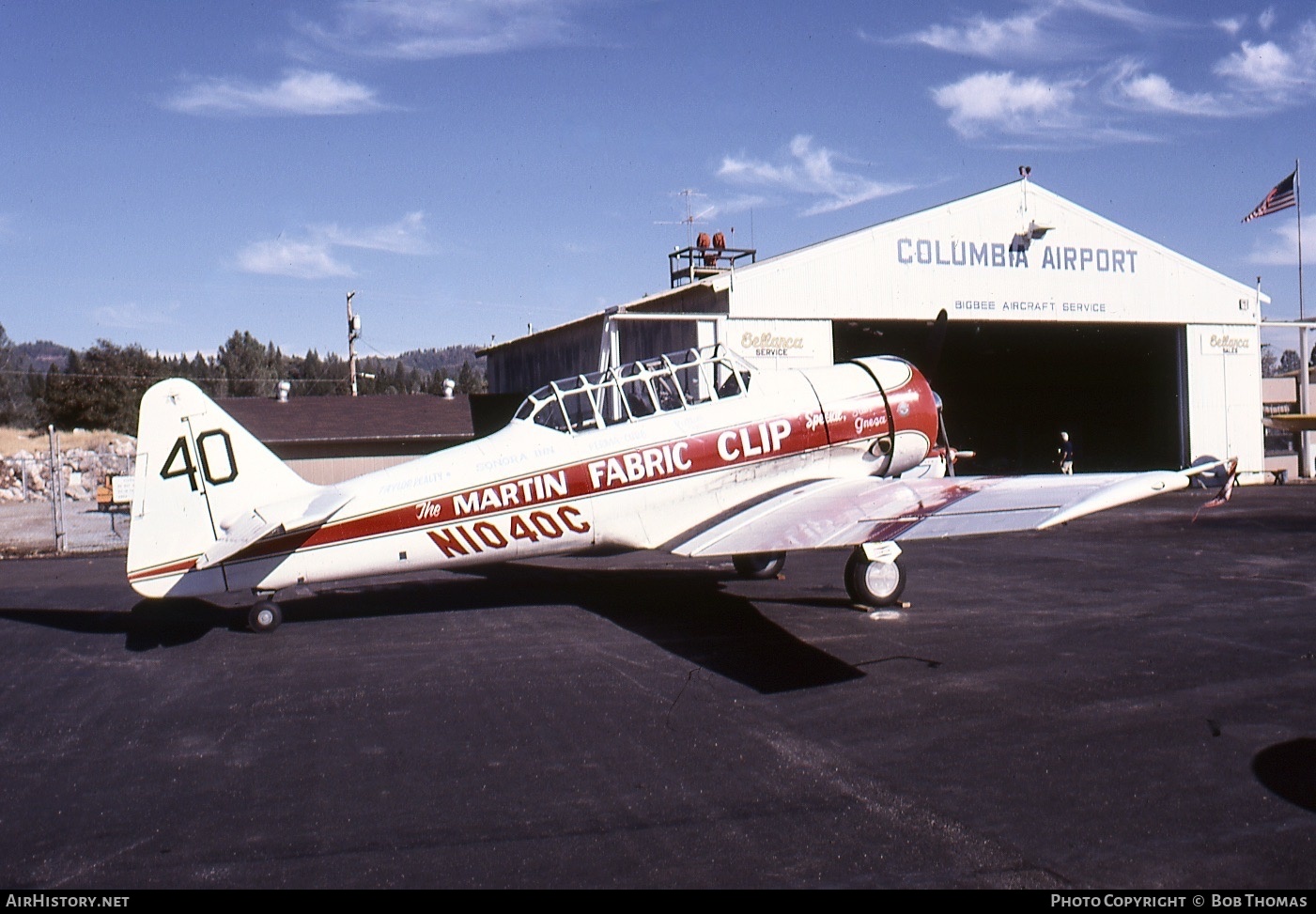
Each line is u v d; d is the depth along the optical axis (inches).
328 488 379.9
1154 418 1112.8
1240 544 550.0
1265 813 178.7
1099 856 163.5
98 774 220.1
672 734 235.5
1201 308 1004.6
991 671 283.9
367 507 369.7
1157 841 168.6
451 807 193.8
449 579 505.0
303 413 981.2
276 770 219.1
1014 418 1477.6
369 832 182.4
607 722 246.1
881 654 309.6
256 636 370.0
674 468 405.4
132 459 1716.3
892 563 389.4
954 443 1494.8
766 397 430.3
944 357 1300.4
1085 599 391.2
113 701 283.1
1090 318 948.0
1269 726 226.8
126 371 2343.8
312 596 460.8
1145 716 236.8
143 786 211.5
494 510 381.7
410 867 167.0
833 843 171.3
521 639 350.6
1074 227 937.5
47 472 1520.7
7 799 205.3
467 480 378.3
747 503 408.5
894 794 192.9
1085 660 292.0
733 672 293.4
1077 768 203.5
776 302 822.5
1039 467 1414.9
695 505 412.5
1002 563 501.4
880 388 453.4
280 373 4490.7
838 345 1187.3
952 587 430.9
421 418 987.9
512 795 199.2
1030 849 166.7
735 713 251.0
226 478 370.0
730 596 426.6
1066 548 553.0
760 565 475.5
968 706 249.4
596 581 486.9
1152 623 342.6
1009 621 353.7
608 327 799.7
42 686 303.0
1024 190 914.7
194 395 368.8
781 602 408.5
